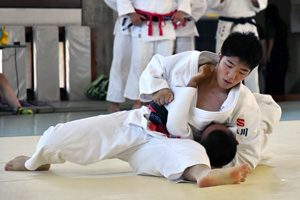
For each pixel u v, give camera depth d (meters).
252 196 4.30
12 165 5.51
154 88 5.17
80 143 5.19
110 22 16.91
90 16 16.72
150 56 11.31
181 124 5.05
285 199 4.21
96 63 16.92
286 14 20.22
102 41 16.89
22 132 9.25
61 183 4.89
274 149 6.93
